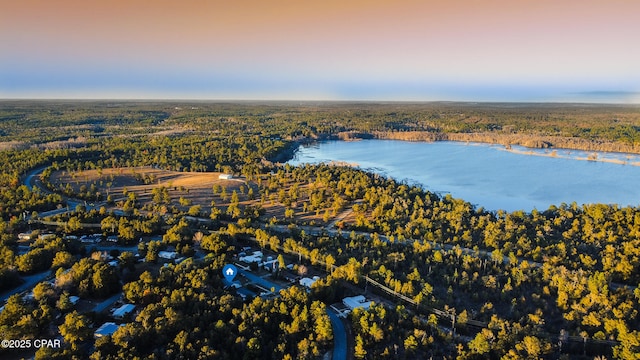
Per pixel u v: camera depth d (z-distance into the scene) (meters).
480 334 101.31
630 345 96.56
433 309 117.69
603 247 156.62
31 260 132.25
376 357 98.00
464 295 128.38
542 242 162.00
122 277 127.69
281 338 101.81
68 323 95.94
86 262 125.69
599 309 113.00
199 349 94.06
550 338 104.44
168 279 121.81
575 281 125.00
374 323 104.50
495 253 146.50
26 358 91.81
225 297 112.81
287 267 145.62
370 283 133.00
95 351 91.94
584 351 102.31
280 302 113.75
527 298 125.19
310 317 108.44
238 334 101.31
